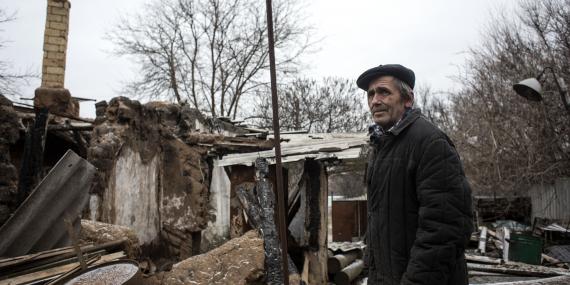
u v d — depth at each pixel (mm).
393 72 2209
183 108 6922
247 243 4793
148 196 6312
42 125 5309
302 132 8516
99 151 5293
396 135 2104
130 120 5922
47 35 7508
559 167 12258
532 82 7961
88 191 3818
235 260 4566
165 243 6367
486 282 7652
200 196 6230
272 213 5172
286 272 2379
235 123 10117
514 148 13273
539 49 13617
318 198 5785
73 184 3691
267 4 2271
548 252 10562
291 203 6164
